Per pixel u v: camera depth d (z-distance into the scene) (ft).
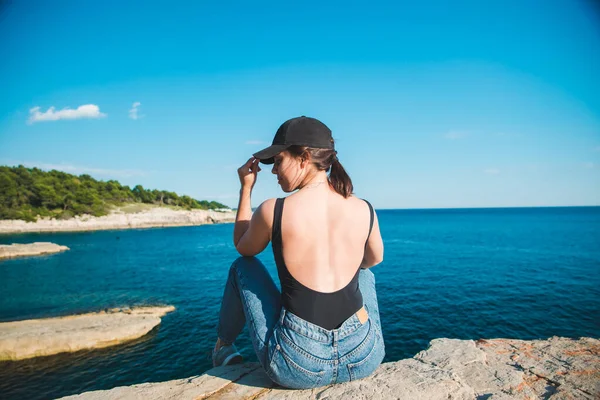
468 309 61.16
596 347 10.63
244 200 7.40
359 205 6.18
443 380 7.20
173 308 68.95
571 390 8.15
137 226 345.10
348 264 6.04
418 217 609.01
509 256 126.82
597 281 81.30
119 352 48.26
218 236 259.60
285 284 6.05
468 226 326.24
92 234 265.54
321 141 6.06
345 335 6.10
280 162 6.31
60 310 68.95
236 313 7.85
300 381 6.27
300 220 5.72
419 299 68.13
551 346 10.78
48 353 47.29
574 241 175.73
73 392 38.63
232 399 6.64
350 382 6.77
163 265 126.31
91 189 353.92
